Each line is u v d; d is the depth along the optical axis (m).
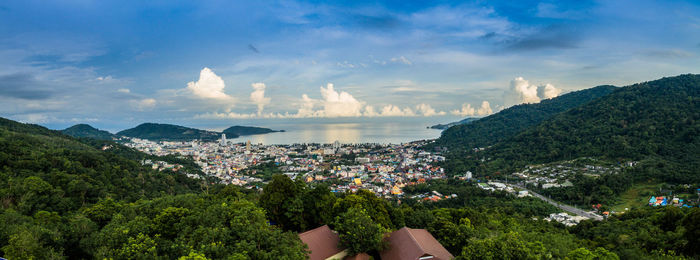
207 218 36.09
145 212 52.62
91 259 36.22
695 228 42.91
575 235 70.81
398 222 58.25
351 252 41.44
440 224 50.09
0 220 41.34
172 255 31.22
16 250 32.72
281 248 31.19
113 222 40.47
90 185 81.75
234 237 31.86
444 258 38.06
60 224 45.31
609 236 58.06
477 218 64.25
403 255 38.59
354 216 42.59
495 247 33.78
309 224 53.09
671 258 41.56
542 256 35.81
